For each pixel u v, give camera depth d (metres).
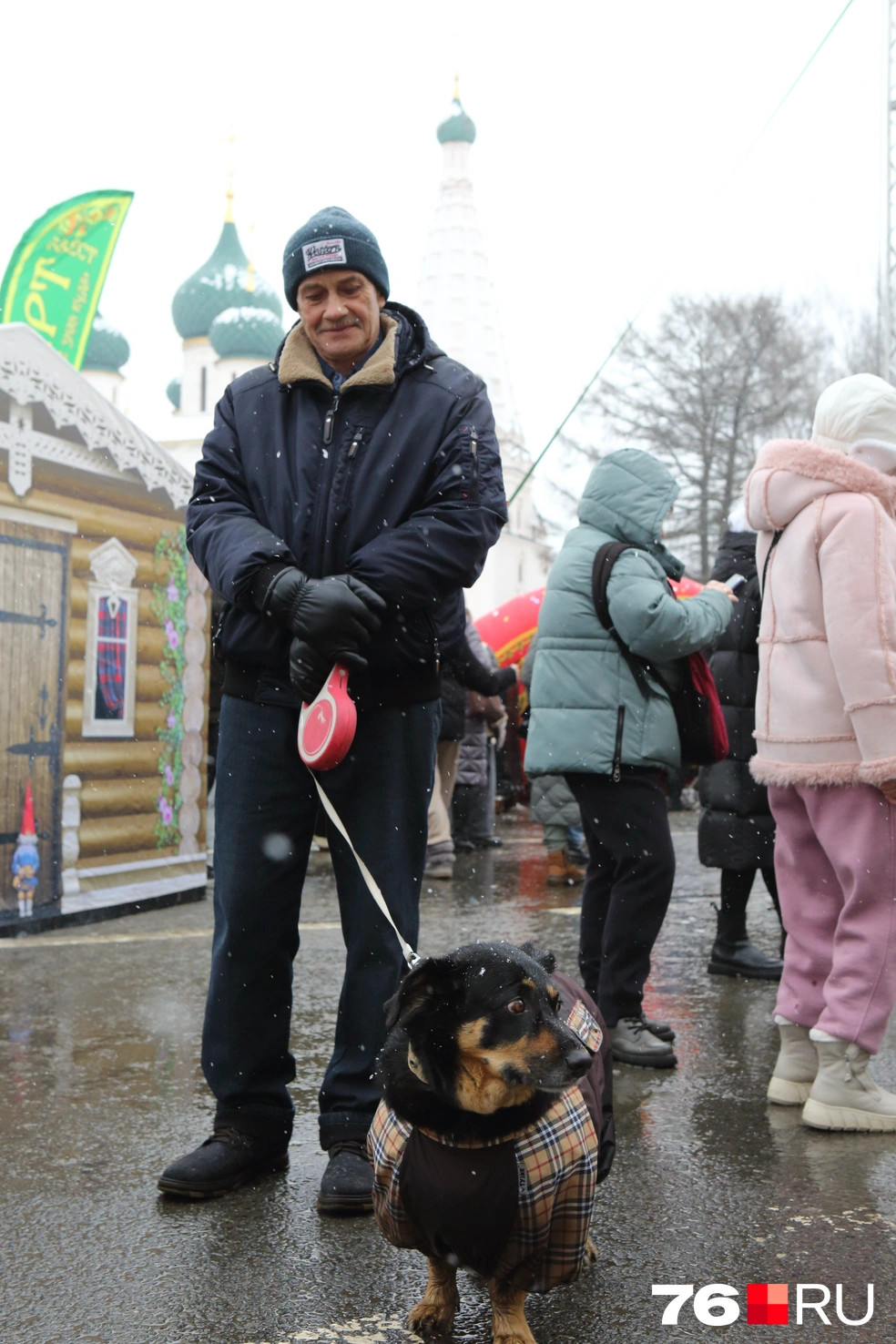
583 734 4.10
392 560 2.96
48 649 6.43
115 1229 2.82
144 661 7.21
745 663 5.25
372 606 2.91
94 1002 4.87
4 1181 3.11
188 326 45.03
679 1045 4.38
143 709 7.21
